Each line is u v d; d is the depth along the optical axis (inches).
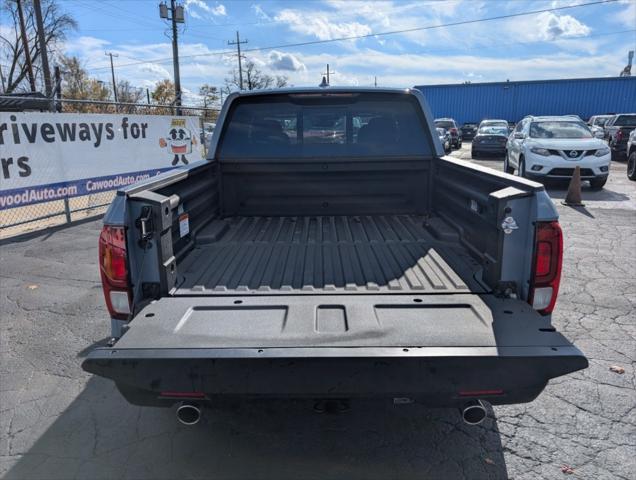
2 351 164.9
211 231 143.3
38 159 343.9
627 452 112.7
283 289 107.0
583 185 544.7
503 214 99.3
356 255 128.2
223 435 120.0
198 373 84.4
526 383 84.7
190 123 521.7
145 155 457.7
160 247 102.5
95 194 409.1
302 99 162.9
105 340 173.0
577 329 177.5
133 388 90.7
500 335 87.4
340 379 83.7
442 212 156.6
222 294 104.7
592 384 140.8
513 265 101.5
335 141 165.5
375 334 87.9
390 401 90.1
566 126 537.3
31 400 136.5
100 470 108.7
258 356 82.4
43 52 1150.3
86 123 386.0
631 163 591.8
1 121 316.2
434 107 1667.1
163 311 97.3
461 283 108.7
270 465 109.4
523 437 118.3
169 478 105.9
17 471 108.5
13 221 381.7
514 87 1573.6
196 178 141.6
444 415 127.0
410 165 164.6
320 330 90.0
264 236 146.4
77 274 247.9
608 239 307.1
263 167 165.0
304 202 168.6
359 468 108.2
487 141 914.1
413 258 125.3
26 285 230.8
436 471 107.1
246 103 164.2
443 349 83.3
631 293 213.0
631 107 1470.2
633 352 160.1
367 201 167.9
